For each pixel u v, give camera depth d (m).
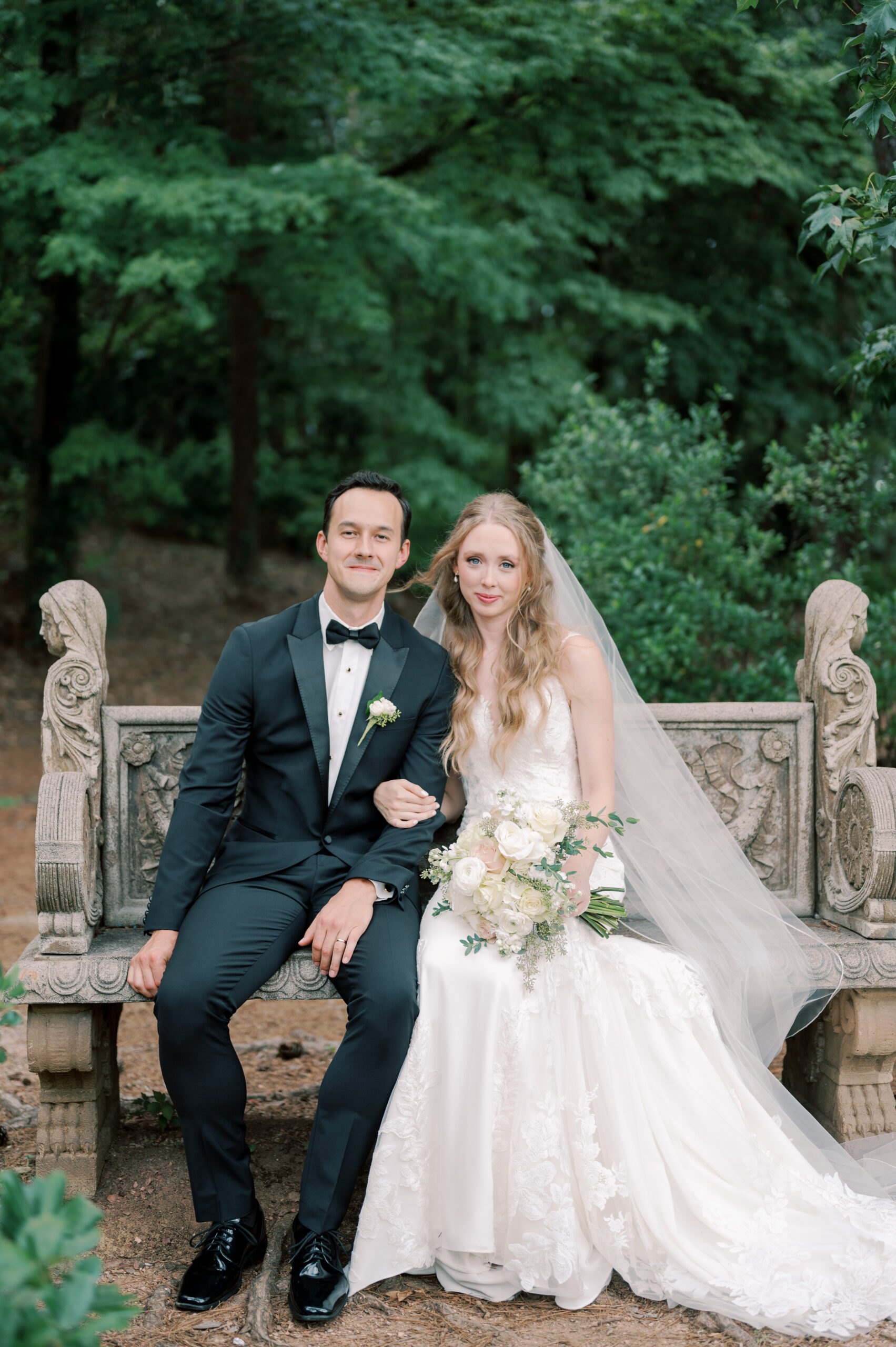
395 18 8.27
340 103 10.01
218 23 7.88
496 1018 2.28
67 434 11.16
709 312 10.09
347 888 2.50
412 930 2.51
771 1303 2.14
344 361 15.17
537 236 9.48
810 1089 2.94
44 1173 2.58
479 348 13.23
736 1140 2.37
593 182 8.83
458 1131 2.26
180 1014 2.29
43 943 2.55
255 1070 3.57
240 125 9.40
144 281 7.55
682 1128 2.36
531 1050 2.28
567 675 2.71
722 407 10.40
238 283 10.30
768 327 10.09
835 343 10.18
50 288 10.63
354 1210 2.60
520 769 2.73
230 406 14.38
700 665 4.69
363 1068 2.29
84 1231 1.21
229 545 14.43
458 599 2.85
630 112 8.65
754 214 9.59
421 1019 2.33
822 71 8.23
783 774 3.06
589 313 10.77
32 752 8.87
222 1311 2.15
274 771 2.65
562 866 2.45
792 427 10.24
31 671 10.75
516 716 2.66
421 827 2.60
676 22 8.08
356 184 8.14
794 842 3.04
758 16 8.48
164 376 14.23
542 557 2.80
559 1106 2.28
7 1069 3.51
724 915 2.68
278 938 2.47
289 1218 2.49
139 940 2.71
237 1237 2.26
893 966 2.64
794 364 10.31
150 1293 2.21
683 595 4.66
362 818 2.67
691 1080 2.40
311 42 7.78
